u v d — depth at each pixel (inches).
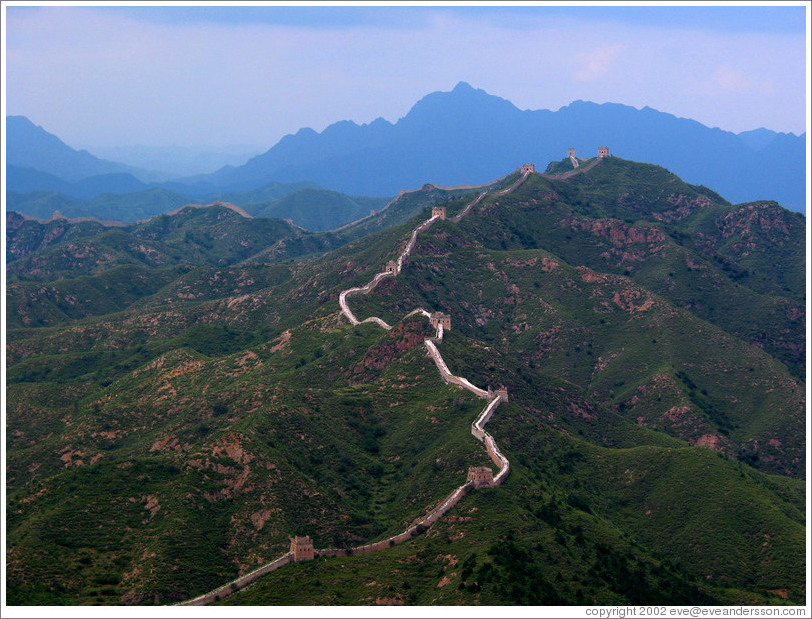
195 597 6993.1
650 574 7288.4
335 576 6909.5
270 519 7864.2
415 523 7800.2
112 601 6894.7
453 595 6466.5
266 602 6574.8
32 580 7062.0
